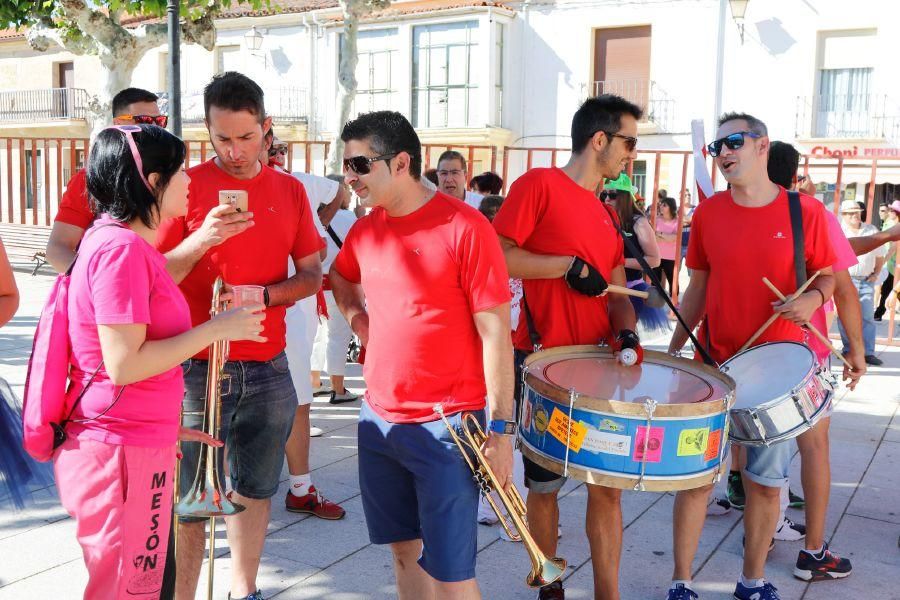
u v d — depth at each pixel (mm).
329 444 5746
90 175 2406
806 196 3650
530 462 3467
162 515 2471
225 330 2480
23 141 14148
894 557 4180
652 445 2756
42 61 29875
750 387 3279
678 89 21562
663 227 12914
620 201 5789
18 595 3516
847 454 5711
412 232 2717
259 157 3402
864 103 20047
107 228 2371
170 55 7848
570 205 3359
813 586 3869
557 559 2799
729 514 4707
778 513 3611
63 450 2400
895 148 19562
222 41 26812
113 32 11742
